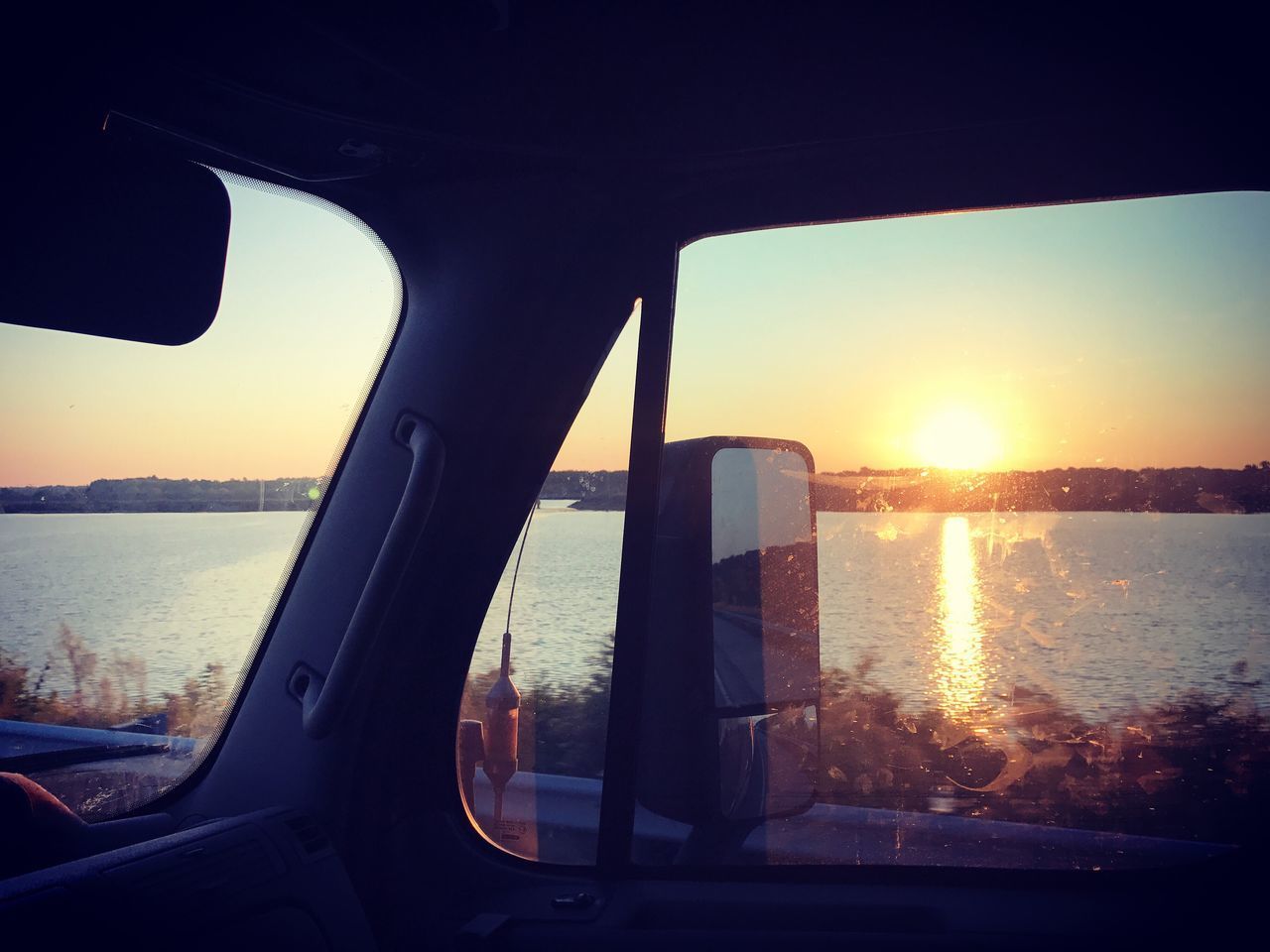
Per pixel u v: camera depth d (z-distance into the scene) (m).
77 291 1.62
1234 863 1.76
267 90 1.78
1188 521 1.81
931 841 1.88
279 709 2.05
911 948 1.74
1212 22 1.59
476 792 2.07
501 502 2.10
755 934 1.79
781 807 1.93
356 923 1.78
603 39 1.65
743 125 1.90
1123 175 1.85
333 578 2.09
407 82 1.77
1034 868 1.84
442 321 2.13
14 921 1.31
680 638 1.99
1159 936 1.71
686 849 1.95
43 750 1.88
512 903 1.92
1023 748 1.86
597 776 2.00
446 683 2.08
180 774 2.02
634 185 2.04
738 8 1.56
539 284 2.10
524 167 2.06
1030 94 1.80
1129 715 1.82
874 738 1.91
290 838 1.79
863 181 1.96
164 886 1.50
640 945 1.80
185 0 1.52
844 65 1.73
